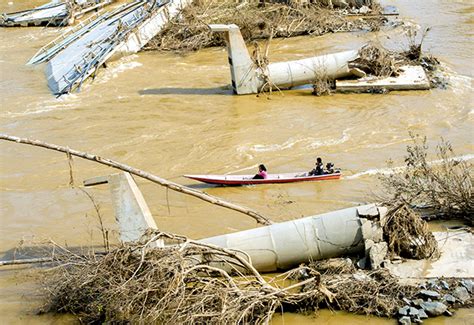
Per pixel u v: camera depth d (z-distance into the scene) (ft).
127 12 151.33
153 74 114.62
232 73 100.53
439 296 44.16
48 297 47.80
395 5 156.56
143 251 43.32
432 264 48.16
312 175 68.74
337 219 49.49
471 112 87.45
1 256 56.95
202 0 146.10
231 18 134.82
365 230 48.85
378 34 131.64
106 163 51.06
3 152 81.97
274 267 49.83
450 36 126.00
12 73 119.55
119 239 53.21
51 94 105.50
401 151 75.46
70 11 155.12
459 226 54.03
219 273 46.96
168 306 41.11
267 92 100.83
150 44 131.44
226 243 49.37
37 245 58.49
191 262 46.29
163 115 93.15
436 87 97.76
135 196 49.78
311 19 137.08
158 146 81.76
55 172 75.31
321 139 80.79
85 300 46.26
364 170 70.49
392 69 100.89
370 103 92.94
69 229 61.46
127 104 98.89
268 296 43.11
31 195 69.72
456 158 71.92
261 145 80.07
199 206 64.39
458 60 110.22
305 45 128.57
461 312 43.16
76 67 111.96
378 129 83.05
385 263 47.96
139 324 40.27
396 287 45.19
